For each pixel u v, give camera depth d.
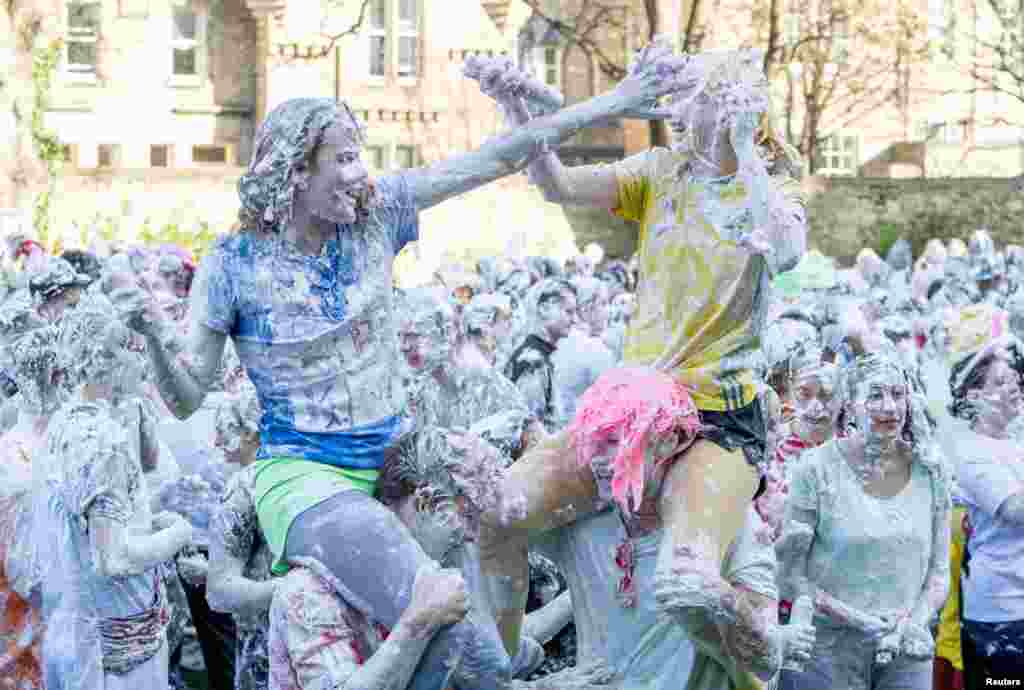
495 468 5.43
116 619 6.82
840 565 7.56
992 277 19.36
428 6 44.62
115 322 6.74
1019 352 8.24
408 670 5.04
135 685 6.88
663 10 37.31
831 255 39.94
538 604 8.71
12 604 7.02
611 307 15.08
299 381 5.41
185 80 43.53
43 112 33.38
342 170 5.30
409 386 8.34
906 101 49.06
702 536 6.05
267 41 43.09
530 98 5.87
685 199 6.34
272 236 5.41
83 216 35.44
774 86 46.62
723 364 6.27
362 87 44.31
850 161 49.00
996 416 8.21
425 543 5.36
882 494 7.59
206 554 8.75
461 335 8.59
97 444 6.47
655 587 6.05
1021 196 39.75
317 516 5.18
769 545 6.50
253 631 7.47
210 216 36.41
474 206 37.91
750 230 6.23
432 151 44.91
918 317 15.09
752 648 6.18
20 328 8.53
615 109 6.01
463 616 5.06
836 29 47.72
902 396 7.45
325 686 5.08
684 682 6.44
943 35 50.94
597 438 6.14
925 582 7.66
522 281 16.59
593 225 38.75
